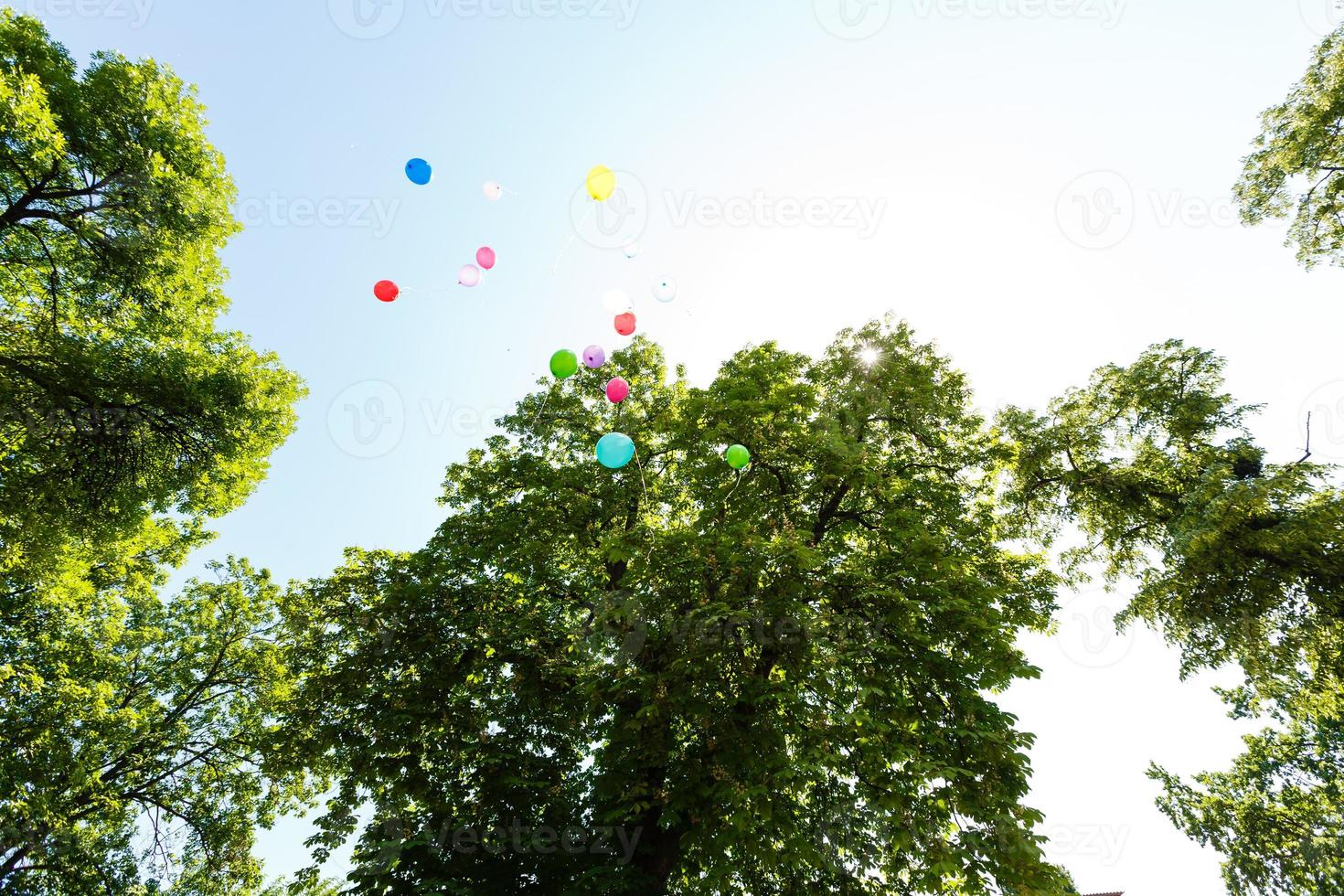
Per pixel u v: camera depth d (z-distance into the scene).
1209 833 17.25
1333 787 16.58
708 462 11.81
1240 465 13.14
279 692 16.09
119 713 13.27
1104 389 15.69
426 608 10.92
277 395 13.46
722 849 8.01
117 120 10.66
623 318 8.75
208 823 15.48
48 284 11.43
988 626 8.29
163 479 12.16
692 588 9.01
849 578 9.52
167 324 12.54
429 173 7.80
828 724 8.67
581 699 10.26
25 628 13.68
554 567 12.65
